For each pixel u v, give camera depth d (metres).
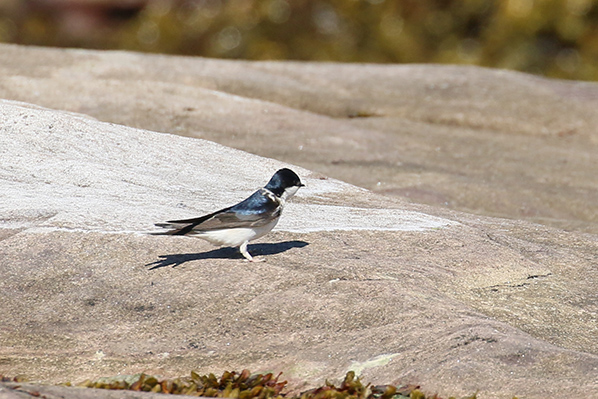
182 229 10.23
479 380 8.20
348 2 44.00
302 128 21.97
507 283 11.20
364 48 44.19
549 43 43.31
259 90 24.95
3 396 6.52
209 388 8.27
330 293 10.09
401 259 11.41
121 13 46.34
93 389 7.32
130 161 15.38
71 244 11.28
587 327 10.03
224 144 19.78
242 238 10.56
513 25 43.06
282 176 10.61
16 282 10.60
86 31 46.28
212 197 13.88
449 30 43.91
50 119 16.38
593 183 19.62
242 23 44.59
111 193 13.52
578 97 26.72
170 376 9.01
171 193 13.93
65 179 14.09
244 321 9.79
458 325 9.20
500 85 27.31
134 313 10.05
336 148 20.69
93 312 10.11
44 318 10.03
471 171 19.91
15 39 46.09
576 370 8.27
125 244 11.31
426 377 8.37
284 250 11.44
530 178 19.70
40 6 46.34
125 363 9.27
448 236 12.45
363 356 8.96
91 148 15.64
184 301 10.17
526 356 8.57
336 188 15.62
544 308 10.47
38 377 9.04
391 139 22.20
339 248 11.66
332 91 25.77
